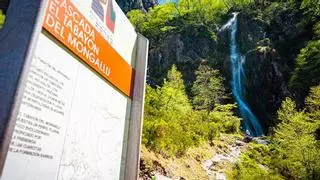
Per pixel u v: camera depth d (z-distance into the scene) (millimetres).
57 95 1837
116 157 2664
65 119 1906
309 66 35406
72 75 2012
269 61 44188
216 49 53719
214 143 17781
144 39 3361
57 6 1847
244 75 45844
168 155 10625
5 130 1378
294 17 48062
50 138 1757
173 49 55625
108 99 2553
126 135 2893
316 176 11891
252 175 11891
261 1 56344
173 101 19453
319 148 14148
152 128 10555
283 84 41812
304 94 37156
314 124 17438
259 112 43125
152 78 53000
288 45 46219
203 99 33531
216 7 63531
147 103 14805
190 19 62000
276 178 11930
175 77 27516
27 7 1626
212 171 12344
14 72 1483
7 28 1604
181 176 9703
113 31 2713
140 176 8055
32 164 1612
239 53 50375
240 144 20391
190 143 12836
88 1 2270
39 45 1699
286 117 20281
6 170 1446
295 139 15398
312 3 42062
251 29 51844
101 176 2387
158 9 69750
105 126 2477
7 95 1440
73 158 1995
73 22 2029
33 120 1626
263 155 18516
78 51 2080
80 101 2096
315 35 39344
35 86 1651
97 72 2352
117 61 2748
